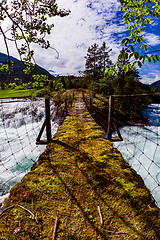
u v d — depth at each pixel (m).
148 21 1.81
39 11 1.67
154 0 1.66
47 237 1.17
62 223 1.30
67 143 3.02
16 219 1.32
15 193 1.63
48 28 1.76
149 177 5.64
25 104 13.63
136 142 8.67
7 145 8.13
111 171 2.00
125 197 1.54
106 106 12.73
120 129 11.23
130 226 1.24
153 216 1.32
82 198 1.57
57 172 2.01
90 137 3.38
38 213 1.39
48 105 3.01
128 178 1.84
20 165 6.14
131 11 1.86
